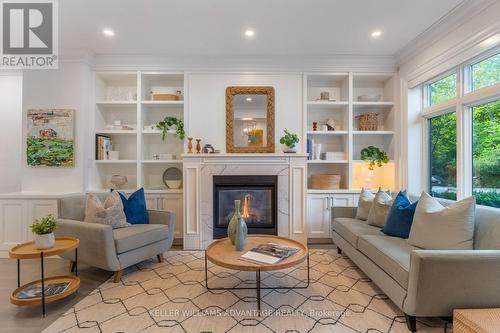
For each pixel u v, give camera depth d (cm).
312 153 397
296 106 389
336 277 265
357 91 424
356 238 267
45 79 363
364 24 292
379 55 376
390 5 256
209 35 317
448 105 299
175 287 244
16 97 410
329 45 345
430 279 166
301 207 367
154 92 409
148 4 253
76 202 290
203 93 386
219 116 387
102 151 384
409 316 177
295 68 387
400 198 273
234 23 289
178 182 391
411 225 242
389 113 403
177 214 381
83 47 350
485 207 208
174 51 364
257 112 386
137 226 298
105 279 263
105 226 247
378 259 217
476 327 144
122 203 309
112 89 416
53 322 189
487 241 187
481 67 261
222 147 386
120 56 375
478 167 269
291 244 255
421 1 249
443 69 295
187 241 360
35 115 360
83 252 258
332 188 391
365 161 394
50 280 231
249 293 231
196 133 386
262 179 364
